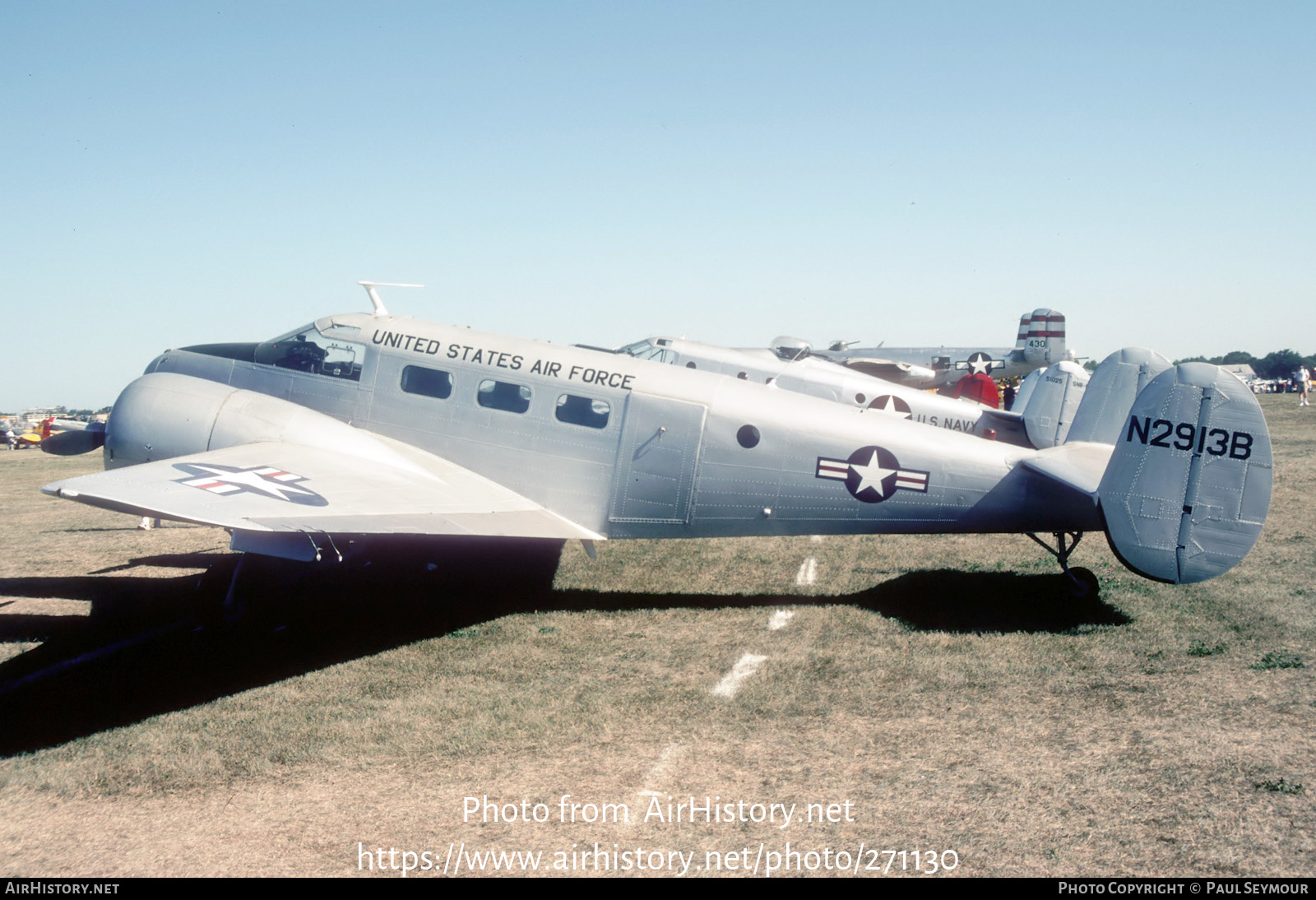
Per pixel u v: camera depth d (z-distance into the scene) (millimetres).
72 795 4707
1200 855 3791
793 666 6582
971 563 10430
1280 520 12023
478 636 7633
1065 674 6188
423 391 9281
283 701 6059
